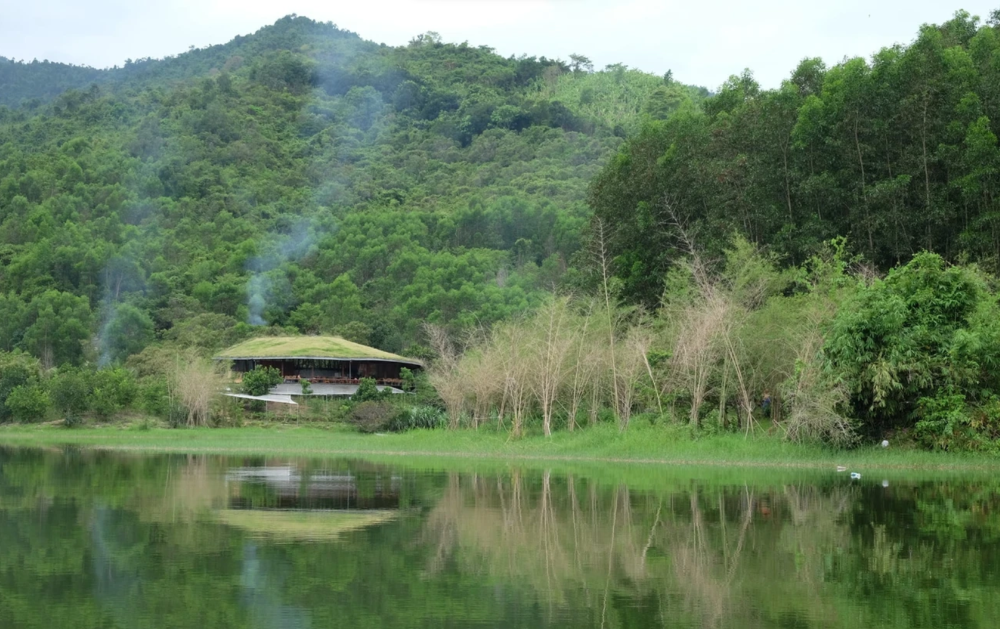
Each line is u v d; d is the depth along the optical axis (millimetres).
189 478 29469
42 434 57312
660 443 38156
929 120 43844
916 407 34281
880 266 46281
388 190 149750
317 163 165500
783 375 39469
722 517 20641
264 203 143375
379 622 12109
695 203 53562
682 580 14461
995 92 43281
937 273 34656
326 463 36500
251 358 76188
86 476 30047
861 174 45969
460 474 31219
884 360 33156
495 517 20703
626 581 14414
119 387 65688
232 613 12500
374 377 78938
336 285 104375
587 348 45656
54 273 109000
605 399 47719
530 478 29594
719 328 38562
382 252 113438
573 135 166125
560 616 12391
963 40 52781
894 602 13055
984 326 33469
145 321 95625
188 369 65062
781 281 43500
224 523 19750
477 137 176500
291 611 12633
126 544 17219
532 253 118438
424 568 15312
